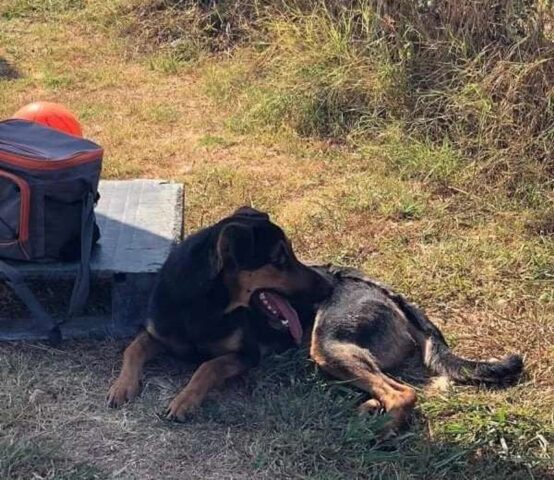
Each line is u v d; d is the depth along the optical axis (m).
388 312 2.80
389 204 3.76
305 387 2.68
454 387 2.73
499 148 3.98
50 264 2.89
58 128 3.44
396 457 2.45
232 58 5.20
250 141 4.37
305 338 2.85
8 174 2.77
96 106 4.75
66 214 2.82
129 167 4.09
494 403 2.68
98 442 2.49
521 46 4.10
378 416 2.53
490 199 3.81
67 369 2.77
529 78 3.98
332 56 4.62
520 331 3.03
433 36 4.37
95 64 5.33
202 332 2.69
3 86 4.99
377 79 4.40
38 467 2.38
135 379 2.68
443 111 4.20
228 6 5.44
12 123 3.02
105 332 2.90
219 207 3.75
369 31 4.55
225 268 2.63
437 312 3.13
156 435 2.52
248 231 2.63
